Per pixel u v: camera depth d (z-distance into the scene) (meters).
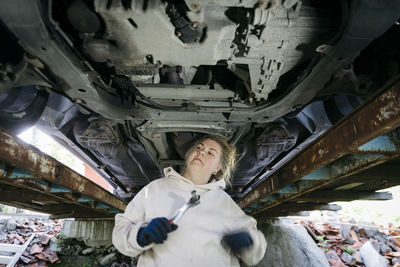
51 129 4.05
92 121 3.55
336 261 6.15
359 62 2.66
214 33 1.85
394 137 2.11
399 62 2.63
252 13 1.75
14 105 2.95
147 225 0.98
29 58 2.17
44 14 1.77
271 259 6.00
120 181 5.99
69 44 2.04
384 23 1.78
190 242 1.02
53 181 2.87
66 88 2.46
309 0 1.94
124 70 2.22
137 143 4.04
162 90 2.66
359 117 1.91
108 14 1.70
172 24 1.83
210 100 2.82
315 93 2.56
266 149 4.08
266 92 2.48
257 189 4.20
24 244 5.92
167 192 1.16
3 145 2.09
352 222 7.62
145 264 1.04
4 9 1.67
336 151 2.15
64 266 5.88
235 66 2.43
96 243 6.41
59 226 7.45
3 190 3.77
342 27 1.85
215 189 1.22
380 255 5.88
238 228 1.12
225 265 1.04
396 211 9.94
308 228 7.19
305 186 3.34
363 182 3.36
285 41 1.96
